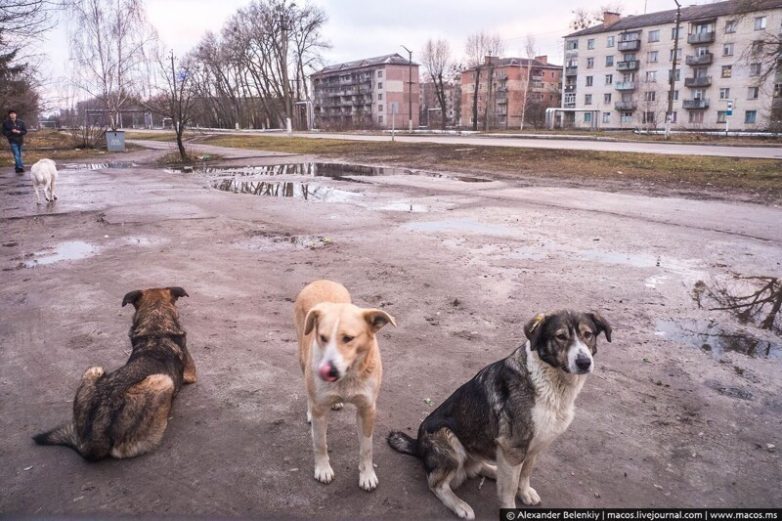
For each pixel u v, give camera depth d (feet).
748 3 138.92
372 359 12.00
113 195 54.54
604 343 19.45
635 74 299.99
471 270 28.22
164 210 45.88
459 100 405.39
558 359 10.28
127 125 378.12
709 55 264.93
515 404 10.73
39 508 11.39
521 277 26.99
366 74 410.72
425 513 11.37
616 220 40.11
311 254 31.65
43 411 15.28
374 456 13.34
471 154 91.20
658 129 245.86
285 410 15.37
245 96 323.78
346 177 67.77
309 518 11.21
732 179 57.26
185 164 88.89
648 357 18.35
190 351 19.11
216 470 12.73
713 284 25.82
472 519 11.16
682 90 278.67
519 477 11.69
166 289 17.37
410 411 15.26
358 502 11.69
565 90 337.52
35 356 18.70
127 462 13.01
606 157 78.38
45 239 35.88
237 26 281.74
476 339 19.92
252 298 24.49
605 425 14.44
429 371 17.49
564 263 29.37
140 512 11.32
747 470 12.63
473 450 11.63
